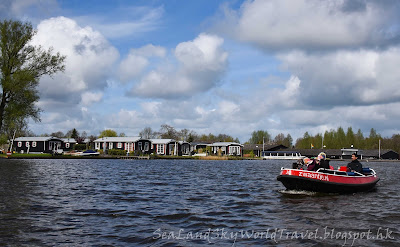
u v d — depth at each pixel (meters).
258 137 149.38
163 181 22.44
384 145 121.75
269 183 22.05
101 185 19.38
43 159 53.62
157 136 120.94
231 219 11.16
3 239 8.46
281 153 107.62
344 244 8.65
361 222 11.02
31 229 9.43
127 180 22.56
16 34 36.94
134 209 12.44
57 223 10.16
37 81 37.66
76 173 27.34
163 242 8.57
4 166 33.88
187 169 36.62
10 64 37.03
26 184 18.95
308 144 128.75
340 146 117.00
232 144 99.69
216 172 32.53
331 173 17.48
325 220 11.25
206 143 110.44
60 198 14.45
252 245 8.48
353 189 17.48
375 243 8.77
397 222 11.07
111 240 8.63
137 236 9.02
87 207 12.64
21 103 38.00
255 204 13.95
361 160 98.94
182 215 11.59
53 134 130.50
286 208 13.20
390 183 24.70
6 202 13.15
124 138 80.00
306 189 16.84
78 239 8.66
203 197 15.59
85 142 92.19
